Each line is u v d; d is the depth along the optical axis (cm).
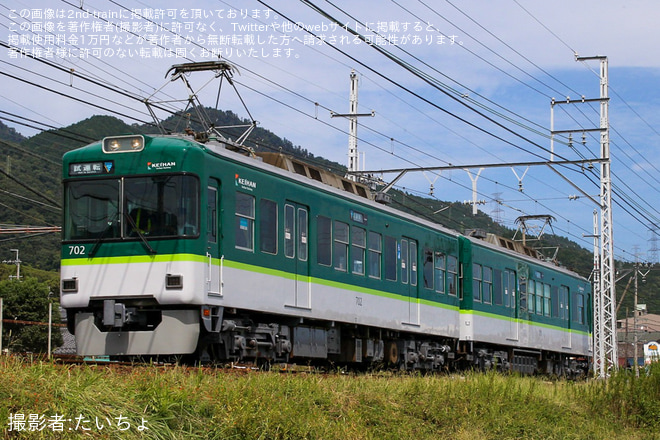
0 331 1362
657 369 1795
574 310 3067
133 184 1297
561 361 2994
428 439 1167
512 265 2559
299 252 1530
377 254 1820
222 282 1300
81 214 1319
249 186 1391
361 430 1056
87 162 1327
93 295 1289
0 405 753
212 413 916
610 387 1730
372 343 1834
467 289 2261
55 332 2891
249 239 1386
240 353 1380
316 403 1102
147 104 1453
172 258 1252
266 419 936
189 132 1403
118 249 1284
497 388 1502
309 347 1593
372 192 1998
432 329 2050
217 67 1422
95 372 911
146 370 985
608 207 3262
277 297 1449
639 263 5459
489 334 2350
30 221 4978
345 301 1670
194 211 1266
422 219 2055
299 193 1541
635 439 1516
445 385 1404
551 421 1470
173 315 1260
